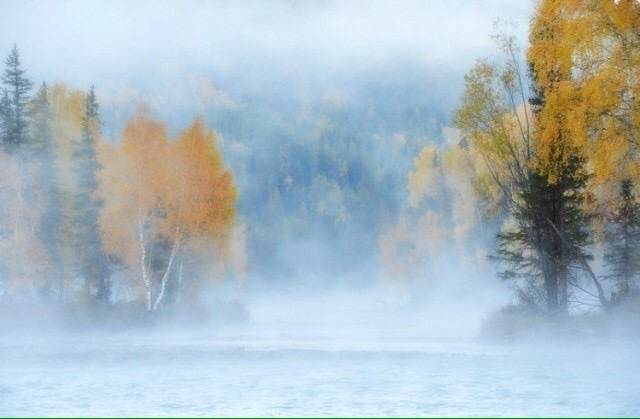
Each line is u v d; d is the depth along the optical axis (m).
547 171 59.66
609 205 63.50
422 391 37.69
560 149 57.06
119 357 54.53
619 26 51.69
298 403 34.69
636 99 51.25
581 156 56.34
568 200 61.75
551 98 55.19
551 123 55.91
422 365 47.81
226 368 47.72
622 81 51.41
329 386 39.84
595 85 51.34
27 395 37.31
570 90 54.25
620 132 52.28
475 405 33.47
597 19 52.91
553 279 62.56
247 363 50.25
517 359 49.44
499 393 36.47
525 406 32.94
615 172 54.47
